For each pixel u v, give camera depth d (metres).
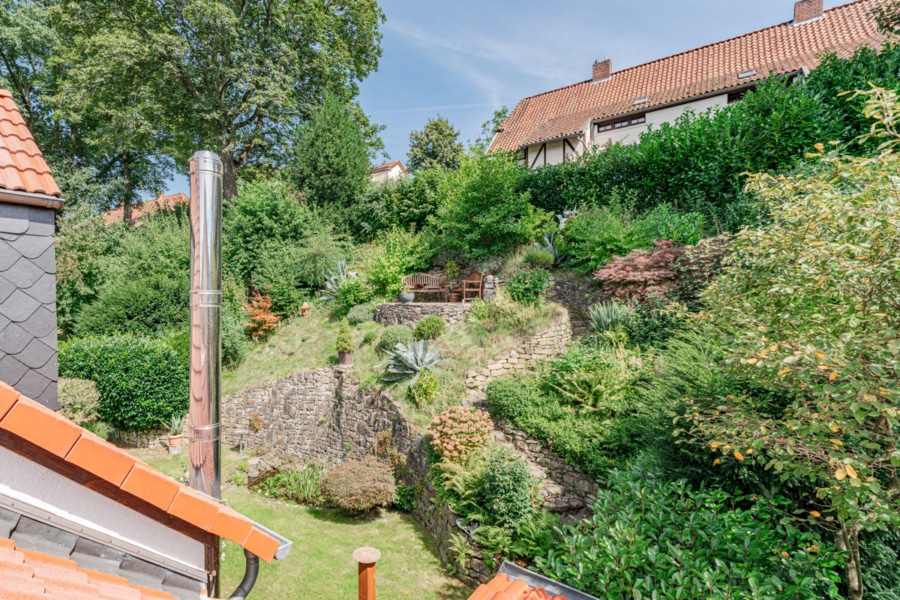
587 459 7.14
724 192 11.37
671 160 12.23
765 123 10.59
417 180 18.48
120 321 14.37
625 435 7.04
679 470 5.03
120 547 2.24
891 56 9.48
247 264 17.19
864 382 2.89
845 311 3.30
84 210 17.05
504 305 11.19
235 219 17.44
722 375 4.97
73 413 10.16
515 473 6.45
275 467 10.85
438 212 16.44
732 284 4.46
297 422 12.14
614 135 17.02
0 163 3.02
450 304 12.15
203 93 19.27
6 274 2.96
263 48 19.61
